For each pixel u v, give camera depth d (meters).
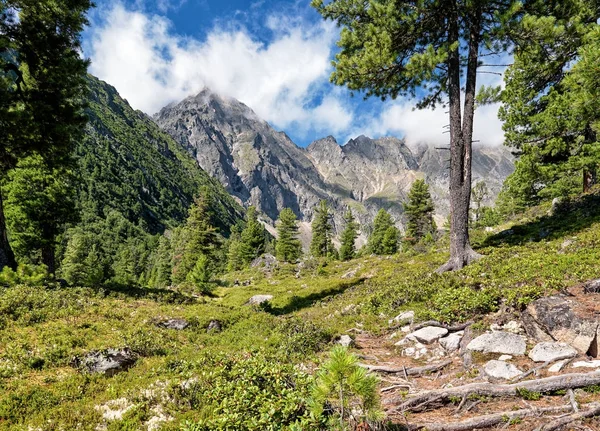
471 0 13.02
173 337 11.58
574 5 13.27
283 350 9.35
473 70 14.99
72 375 7.98
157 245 124.12
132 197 160.12
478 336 7.74
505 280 10.20
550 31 12.49
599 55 11.88
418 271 17.59
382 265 27.36
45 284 14.77
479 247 18.42
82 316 11.64
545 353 6.45
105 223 125.75
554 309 7.30
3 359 8.22
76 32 17.84
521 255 13.01
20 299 11.51
